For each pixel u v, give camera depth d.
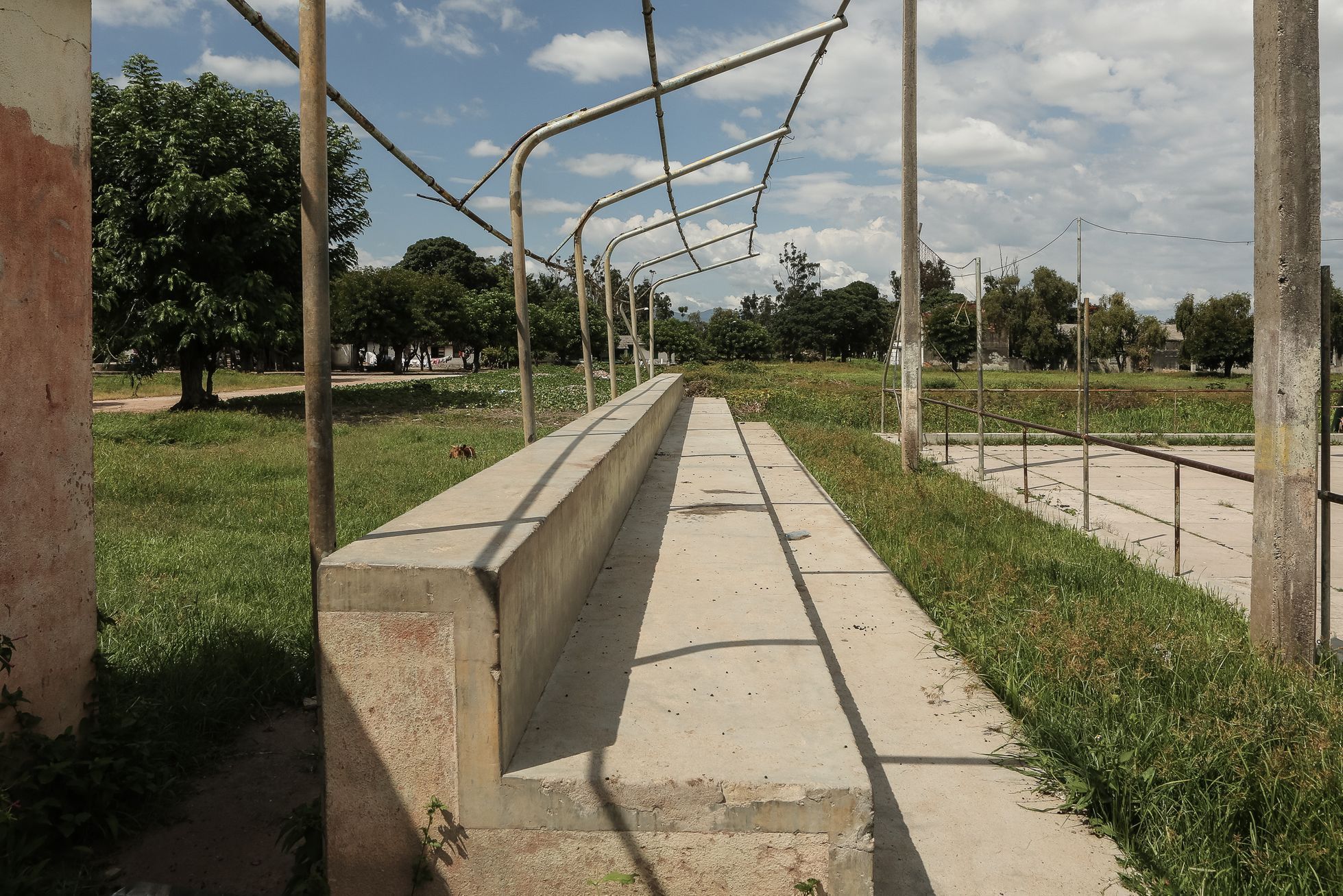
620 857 2.28
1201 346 53.81
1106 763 3.10
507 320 51.09
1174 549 6.42
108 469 9.74
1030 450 14.12
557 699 2.84
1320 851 2.56
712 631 3.58
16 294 2.83
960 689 4.09
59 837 2.80
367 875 2.33
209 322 18.08
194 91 18.64
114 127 17.61
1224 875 2.58
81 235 3.09
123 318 18.34
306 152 2.45
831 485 9.73
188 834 2.91
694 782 2.26
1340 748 3.14
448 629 2.26
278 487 9.18
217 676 3.91
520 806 2.28
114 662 3.91
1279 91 4.39
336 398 23.09
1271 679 3.93
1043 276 63.25
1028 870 2.72
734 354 73.06
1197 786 2.96
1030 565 5.98
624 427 6.43
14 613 2.83
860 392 24.00
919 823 2.99
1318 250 4.38
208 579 5.49
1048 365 63.16
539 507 3.17
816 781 2.27
